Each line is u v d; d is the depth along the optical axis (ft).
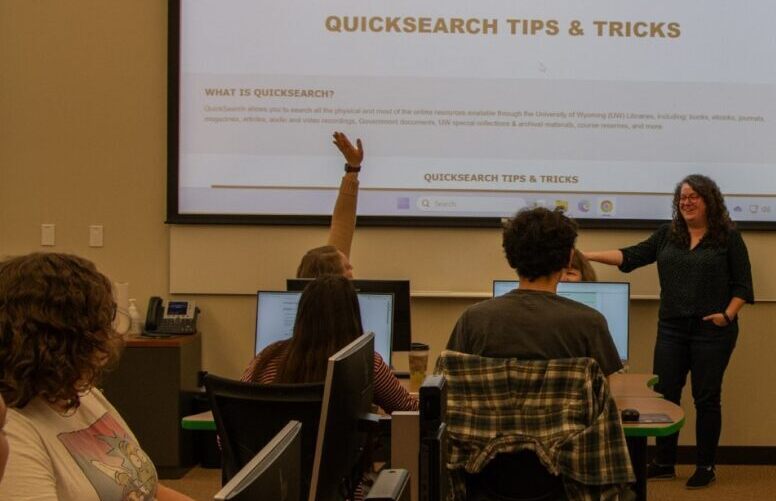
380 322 10.95
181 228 15.40
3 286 4.48
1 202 15.52
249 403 7.06
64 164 15.55
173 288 15.43
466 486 6.79
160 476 14.39
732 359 15.61
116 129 15.55
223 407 7.16
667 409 9.04
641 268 15.43
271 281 15.42
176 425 14.32
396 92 15.37
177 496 5.49
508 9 15.38
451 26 15.38
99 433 5.03
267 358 8.06
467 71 15.38
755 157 15.49
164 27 15.46
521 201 15.42
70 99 15.49
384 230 15.38
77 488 4.59
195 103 15.29
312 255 11.30
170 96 15.23
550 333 6.92
